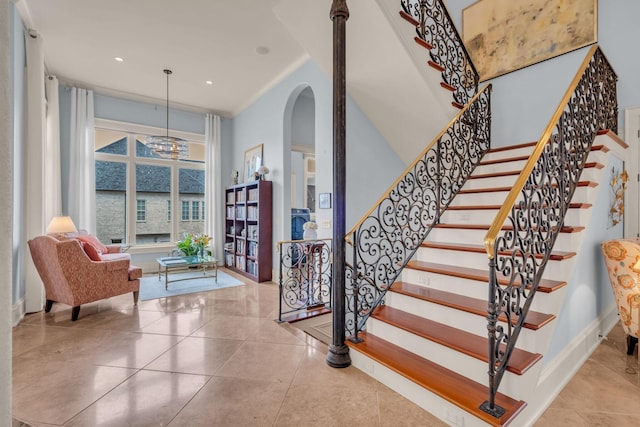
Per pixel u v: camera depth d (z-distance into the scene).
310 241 3.91
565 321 2.16
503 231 2.63
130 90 5.92
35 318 3.49
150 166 6.53
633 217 3.30
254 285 5.11
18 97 3.47
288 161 5.36
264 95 5.93
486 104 3.97
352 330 3.27
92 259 3.72
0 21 0.56
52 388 2.13
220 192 7.10
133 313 3.69
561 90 3.80
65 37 4.20
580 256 2.35
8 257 0.58
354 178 4.18
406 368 2.02
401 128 4.05
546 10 3.89
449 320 2.24
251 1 3.55
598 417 1.82
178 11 3.71
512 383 1.69
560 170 2.17
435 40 3.57
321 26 3.07
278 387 2.14
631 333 2.46
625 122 3.32
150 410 1.90
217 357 2.59
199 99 6.39
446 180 3.63
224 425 1.78
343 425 1.77
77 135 5.57
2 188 0.56
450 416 1.74
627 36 3.32
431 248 2.88
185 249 5.30
